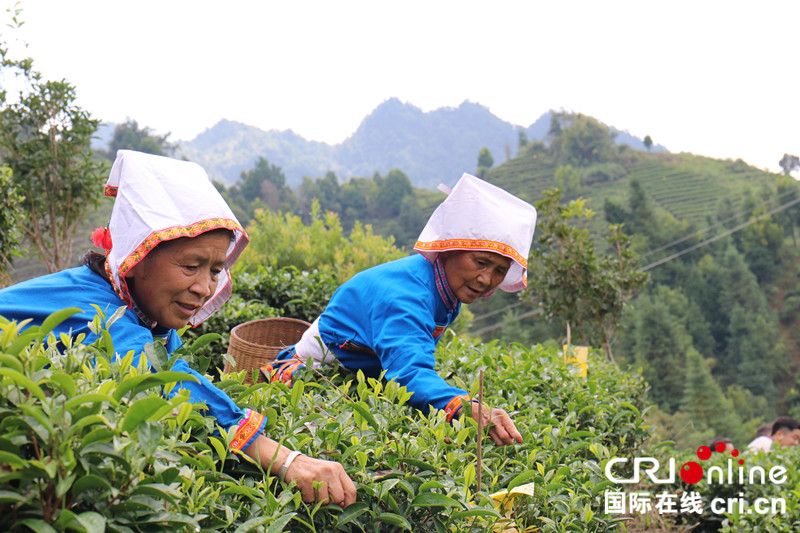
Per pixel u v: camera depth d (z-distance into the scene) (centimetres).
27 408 121
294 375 306
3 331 136
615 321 930
